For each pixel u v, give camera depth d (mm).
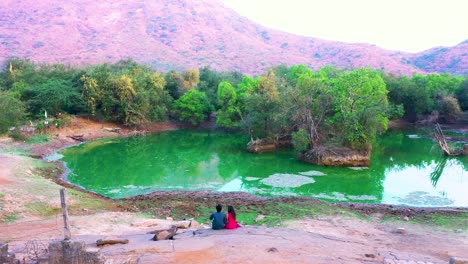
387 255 11953
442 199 25984
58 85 60781
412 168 37156
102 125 62000
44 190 22000
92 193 26156
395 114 68062
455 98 72812
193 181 31812
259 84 50531
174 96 76250
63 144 49000
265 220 19516
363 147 38062
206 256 10328
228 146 51906
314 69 183875
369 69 46531
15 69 73062
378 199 25922
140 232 15812
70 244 9383
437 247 14938
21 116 46469
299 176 32844
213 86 80875
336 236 15945
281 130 46906
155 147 51094
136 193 27641
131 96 63281
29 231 15508
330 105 40750
